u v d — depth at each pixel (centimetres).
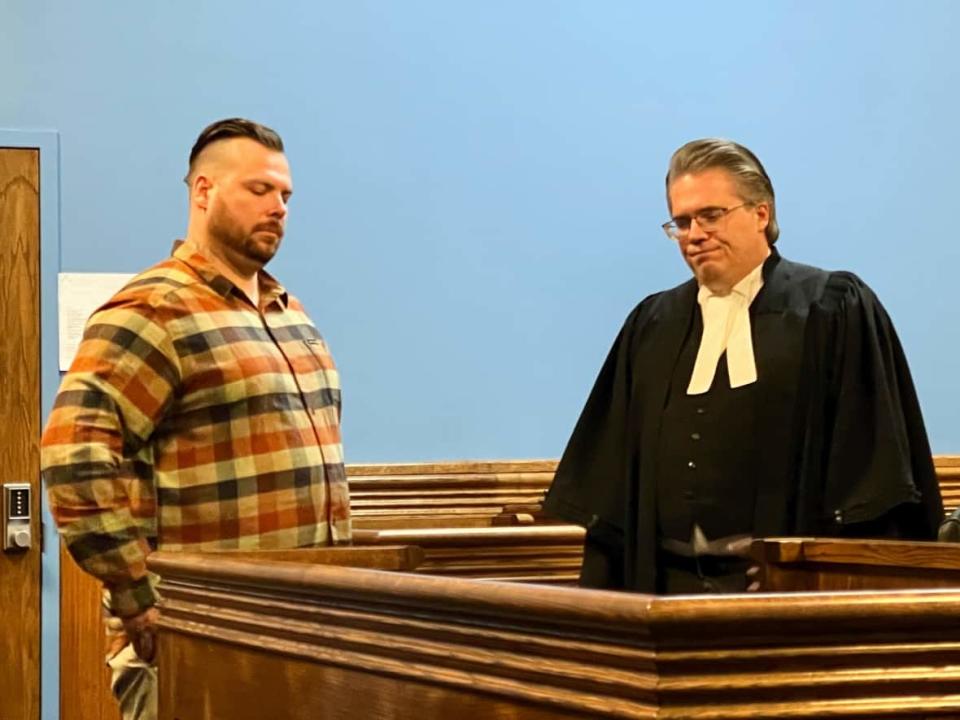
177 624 199
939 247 518
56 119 442
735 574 244
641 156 494
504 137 482
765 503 245
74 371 246
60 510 240
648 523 254
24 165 438
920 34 519
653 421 258
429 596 135
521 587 123
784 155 507
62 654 432
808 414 247
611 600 112
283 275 459
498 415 478
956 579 197
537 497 472
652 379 262
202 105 454
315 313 462
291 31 462
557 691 120
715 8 502
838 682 112
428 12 475
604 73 492
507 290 480
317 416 268
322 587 157
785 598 111
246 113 458
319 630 161
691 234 256
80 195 443
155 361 247
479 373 477
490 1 481
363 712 152
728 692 110
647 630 108
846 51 513
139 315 248
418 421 470
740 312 257
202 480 251
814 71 510
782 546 218
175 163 451
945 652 115
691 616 108
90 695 433
